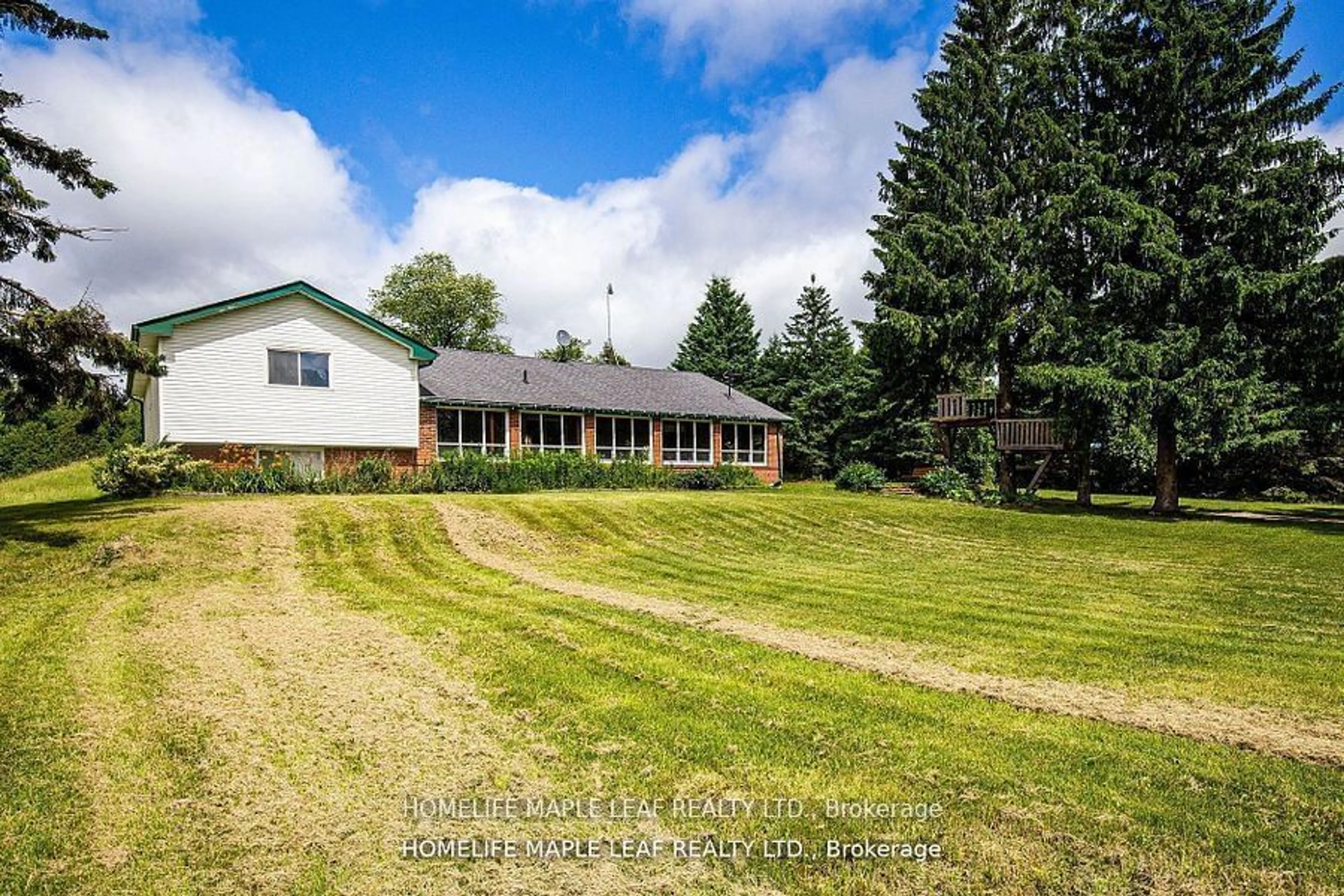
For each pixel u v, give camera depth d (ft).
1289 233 59.21
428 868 10.37
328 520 43.21
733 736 14.93
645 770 13.43
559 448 85.15
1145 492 108.78
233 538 38.32
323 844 10.97
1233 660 20.81
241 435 63.93
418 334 167.32
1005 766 13.50
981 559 42.14
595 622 25.08
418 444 72.74
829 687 18.06
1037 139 70.03
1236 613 27.30
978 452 99.81
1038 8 76.64
